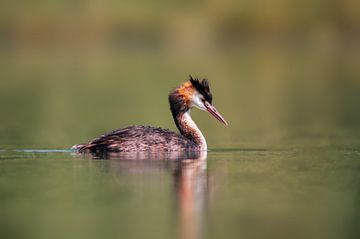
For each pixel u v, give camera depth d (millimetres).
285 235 12547
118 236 12383
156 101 33875
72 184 15664
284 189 15367
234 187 15508
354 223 13094
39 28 58656
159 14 60625
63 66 50188
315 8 60688
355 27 59781
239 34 60781
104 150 19031
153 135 19047
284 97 35875
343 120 28000
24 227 12859
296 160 18719
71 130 25188
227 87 40125
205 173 16844
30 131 24859
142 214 13586
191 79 20250
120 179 16125
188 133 20078
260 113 30391
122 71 47031
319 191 15195
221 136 23938
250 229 12750
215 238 12336
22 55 57219
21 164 17828
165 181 15945
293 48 60500
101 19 59312
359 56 57031
